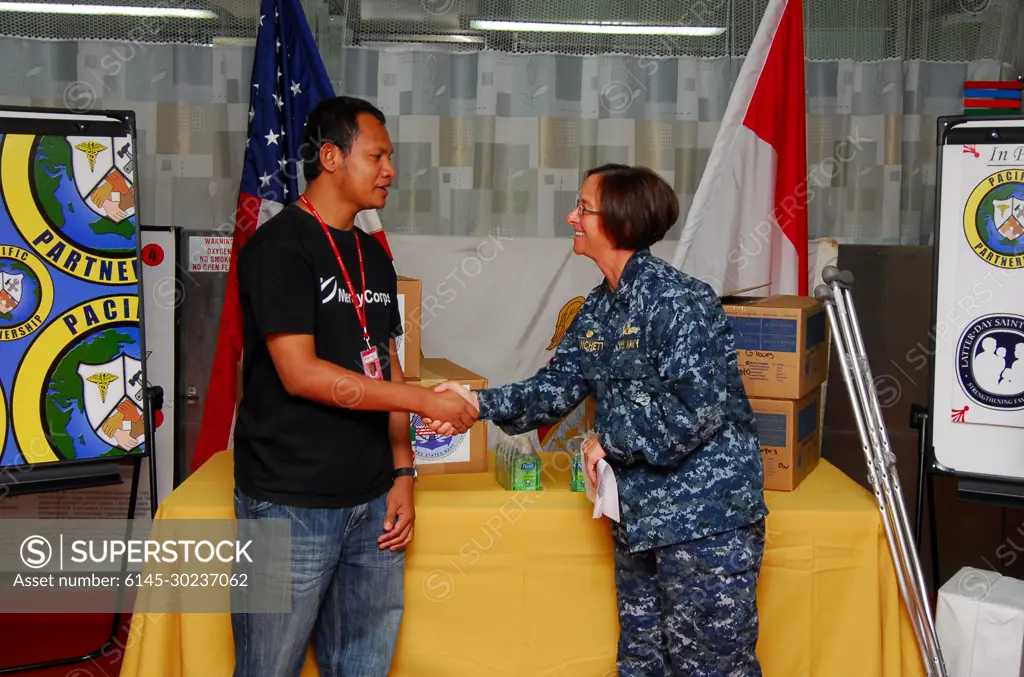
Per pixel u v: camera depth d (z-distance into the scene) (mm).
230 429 3031
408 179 3650
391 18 3586
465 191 3660
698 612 1977
